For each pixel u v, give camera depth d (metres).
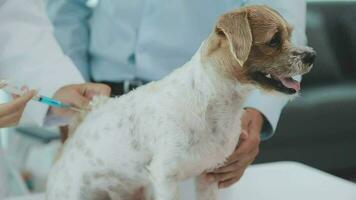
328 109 2.75
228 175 1.04
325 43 3.20
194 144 0.91
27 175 2.18
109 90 1.18
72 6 1.56
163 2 1.34
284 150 2.68
